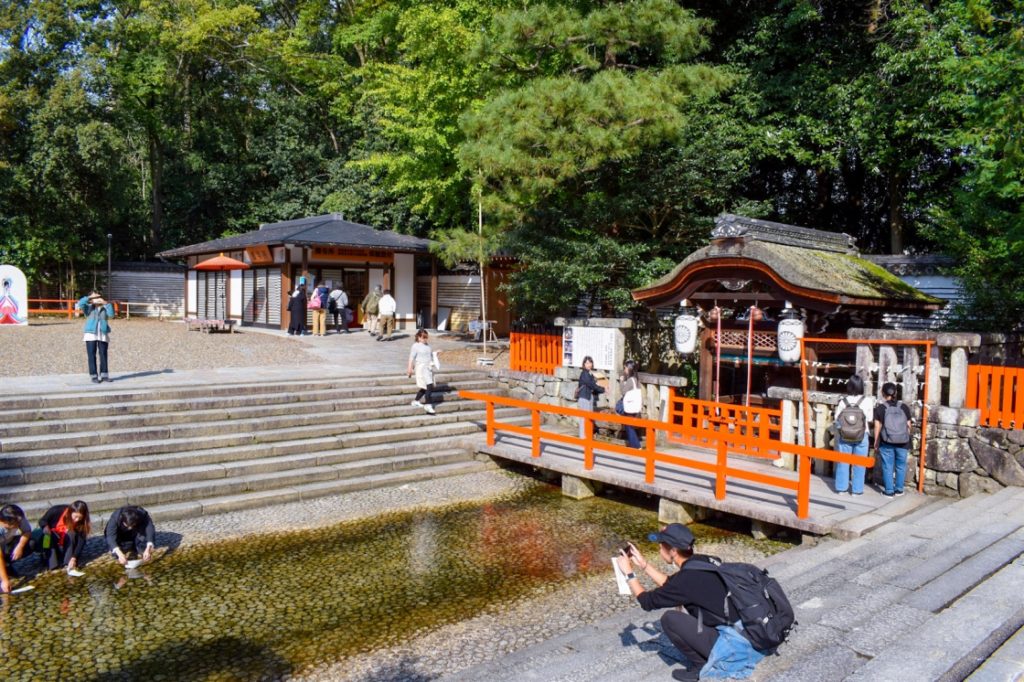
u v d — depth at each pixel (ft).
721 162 55.06
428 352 49.16
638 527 32.71
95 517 31.48
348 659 20.38
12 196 101.60
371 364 60.23
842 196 74.49
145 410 41.06
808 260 42.14
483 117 50.85
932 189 65.51
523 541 30.63
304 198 123.34
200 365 57.11
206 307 103.71
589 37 53.01
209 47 120.47
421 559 28.37
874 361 39.40
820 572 22.45
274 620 22.86
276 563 27.84
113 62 116.26
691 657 15.05
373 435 43.78
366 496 37.50
